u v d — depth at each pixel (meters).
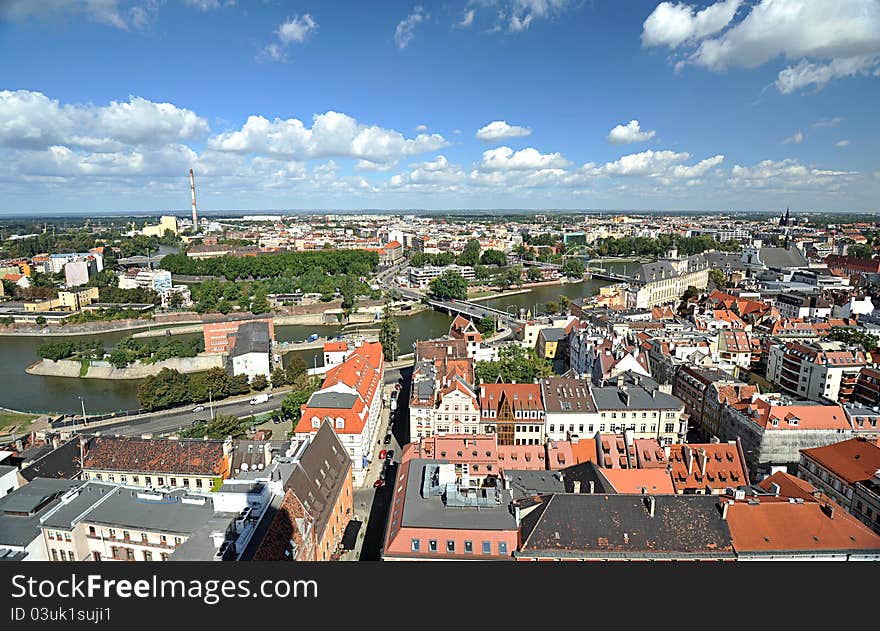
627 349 193.62
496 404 158.75
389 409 199.12
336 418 144.00
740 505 93.12
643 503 93.12
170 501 99.56
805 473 131.75
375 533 121.81
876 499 109.94
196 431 164.00
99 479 128.38
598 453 125.44
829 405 145.25
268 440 144.38
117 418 190.25
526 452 128.88
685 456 122.69
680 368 191.25
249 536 84.19
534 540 88.94
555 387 160.50
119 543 92.88
